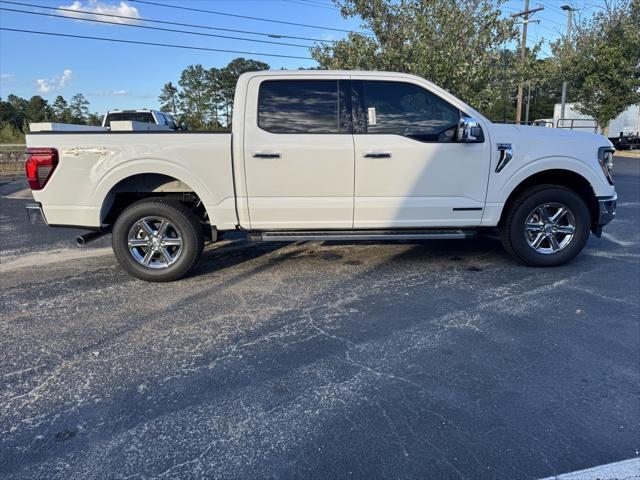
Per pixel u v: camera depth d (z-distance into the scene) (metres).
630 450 2.26
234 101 4.64
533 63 10.92
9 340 3.57
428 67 9.24
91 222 4.66
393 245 6.26
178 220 4.75
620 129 26.86
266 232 4.86
